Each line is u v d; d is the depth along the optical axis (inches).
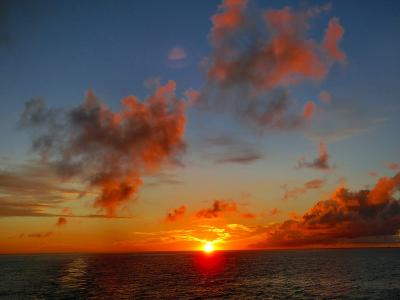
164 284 3127.5
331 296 2407.7
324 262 6343.5
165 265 6127.0
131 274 4197.8
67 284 3169.3
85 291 2696.9
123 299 2321.6
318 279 3459.6
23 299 2365.9
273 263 6250.0
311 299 2295.8
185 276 3890.3
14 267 5733.3
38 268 5438.0
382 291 2613.2
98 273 4384.8
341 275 3850.9
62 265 6279.5
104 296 2453.2
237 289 2770.7
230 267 5315.0
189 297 2391.7
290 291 2655.0
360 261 6540.4
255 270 4650.6
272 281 3321.9
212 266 5654.5
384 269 4608.8
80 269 5147.6
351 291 2630.4
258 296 2427.4
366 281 3255.4
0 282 3385.8
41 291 2723.9
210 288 2834.6
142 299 2315.5
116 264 6579.7
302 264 5836.6
